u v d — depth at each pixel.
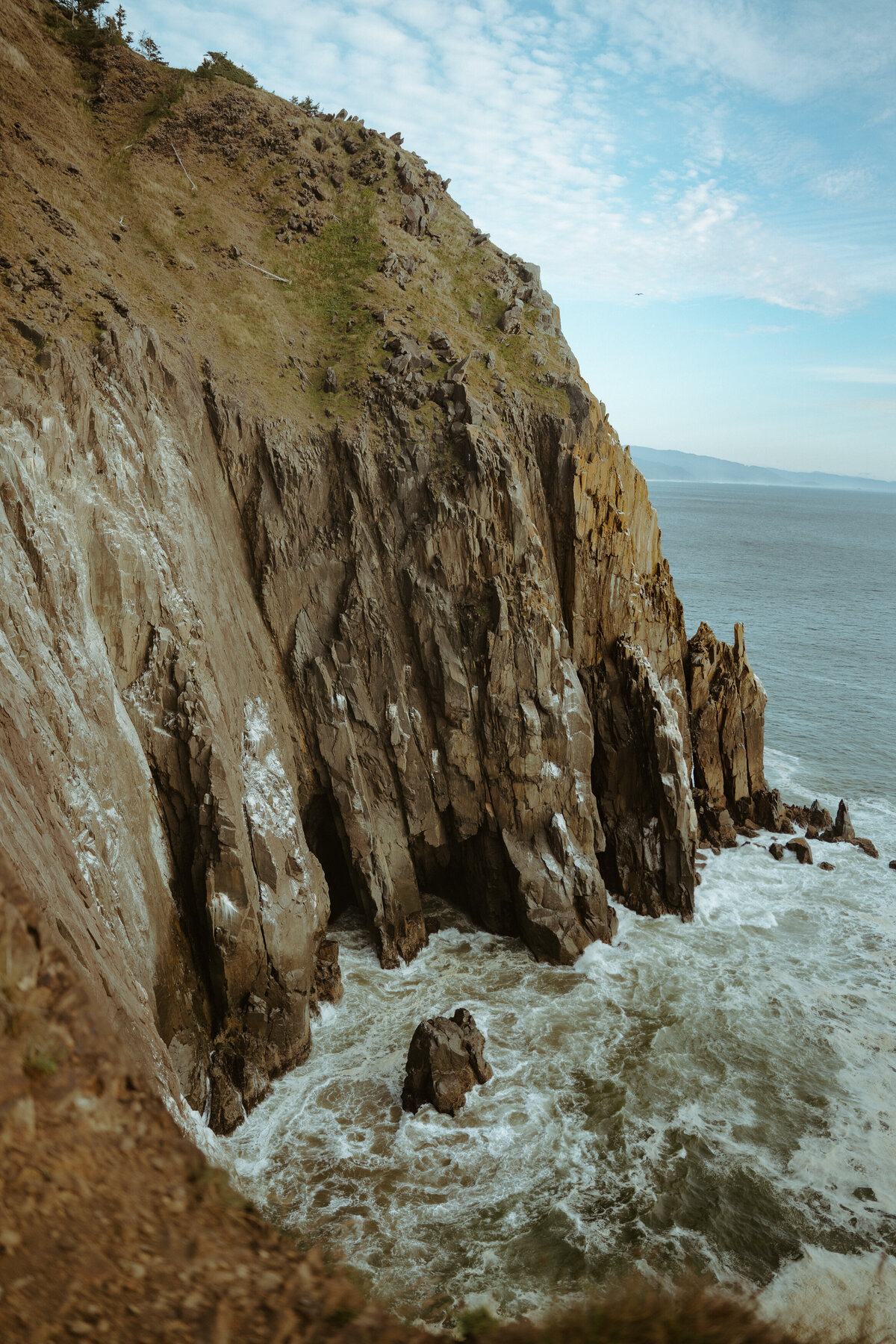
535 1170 25.91
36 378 26.39
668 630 45.69
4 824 14.28
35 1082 6.72
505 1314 20.92
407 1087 28.56
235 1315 6.20
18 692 20.19
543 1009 33.44
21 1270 5.76
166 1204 6.67
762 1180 25.80
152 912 26.36
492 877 38.62
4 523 22.94
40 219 33.88
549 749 38.41
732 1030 32.50
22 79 41.41
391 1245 23.16
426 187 52.56
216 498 36.69
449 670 37.88
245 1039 28.77
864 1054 31.39
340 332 43.50
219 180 46.62
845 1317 21.36
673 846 40.28
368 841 36.69
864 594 143.00
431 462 39.28
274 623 38.06
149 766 28.27
